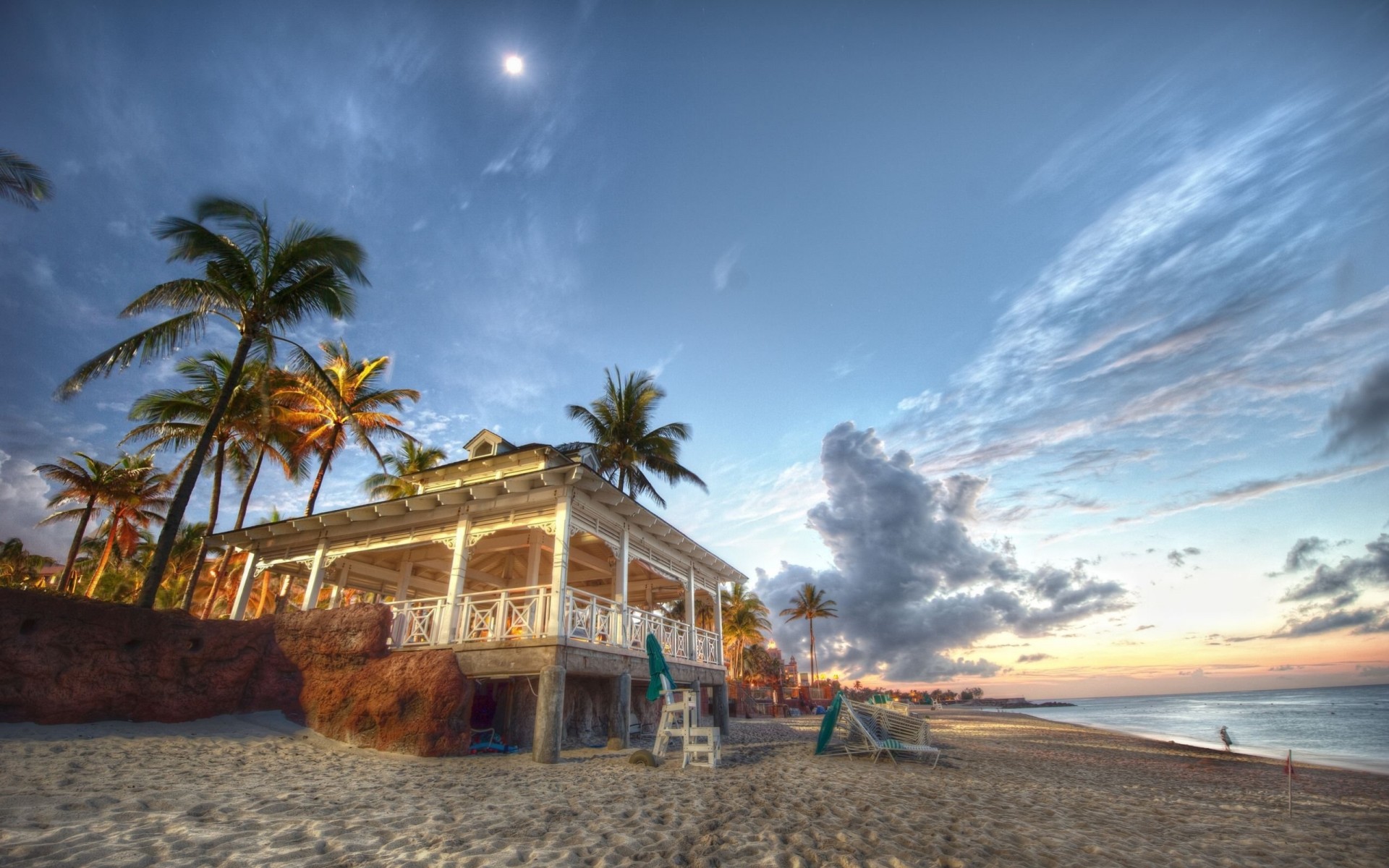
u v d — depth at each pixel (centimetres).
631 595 2178
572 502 1341
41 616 985
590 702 1538
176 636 1150
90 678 1006
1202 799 1240
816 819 727
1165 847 740
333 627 1284
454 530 1449
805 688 5962
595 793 822
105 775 752
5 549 4431
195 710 1134
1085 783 1357
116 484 3219
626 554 1555
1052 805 984
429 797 759
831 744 1514
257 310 1591
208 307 1574
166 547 1338
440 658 1217
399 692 1166
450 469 1886
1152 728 5519
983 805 923
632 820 668
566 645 1198
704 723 1917
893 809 822
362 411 2581
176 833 535
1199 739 3975
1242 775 1830
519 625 1265
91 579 4150
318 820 616
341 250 1669
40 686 948
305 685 1262
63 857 459
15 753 800
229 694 1196
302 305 1656
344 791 770
